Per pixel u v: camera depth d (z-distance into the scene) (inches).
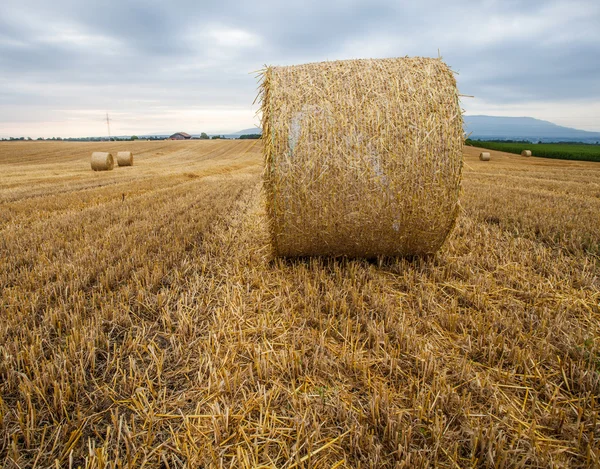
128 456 68.5
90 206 326.3
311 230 157.5
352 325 116.8
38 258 169.5
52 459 70.2
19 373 86.7
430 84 150.6
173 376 93.6
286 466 69.2
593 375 89.4
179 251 186.9
